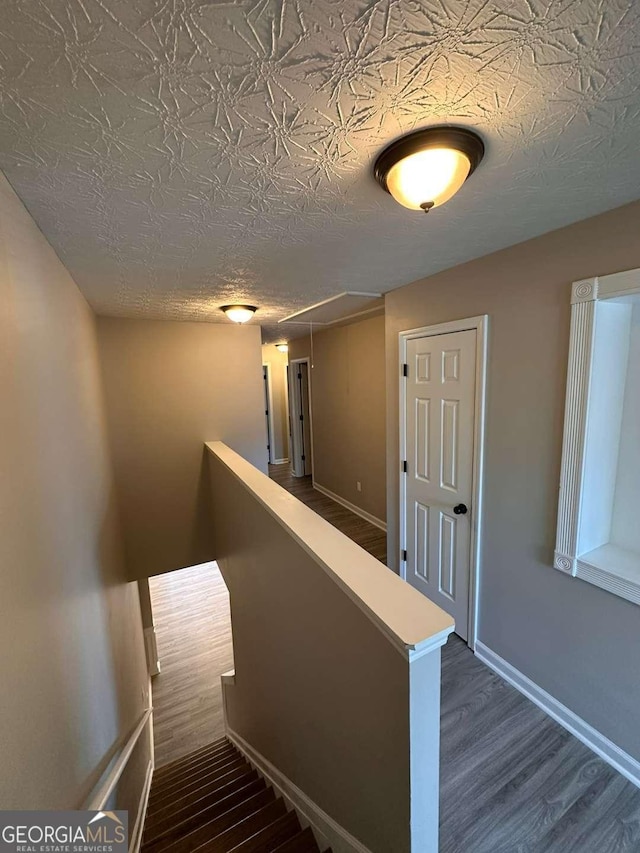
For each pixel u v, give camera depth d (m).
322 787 1.46
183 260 1.77
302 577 1.47
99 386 2.85
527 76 0.74
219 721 3.38
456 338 2.20
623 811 1.45
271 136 0.90
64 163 0.96
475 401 2.10
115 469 3.31
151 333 3.36
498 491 2.03
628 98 0.81
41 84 0.70
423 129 0.90
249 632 2.28
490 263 1.93
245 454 3.84
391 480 2.94
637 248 1.38
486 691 1.99
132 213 1.27
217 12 0.58
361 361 4.46
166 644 4.32
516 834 1.38
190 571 5.77
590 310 1.52
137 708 2.70
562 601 1.75
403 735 0.95
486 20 0.62
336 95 0.77
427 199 1.06
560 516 1.71
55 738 1.03
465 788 1.54
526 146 0.99
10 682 0.77
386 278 2.33
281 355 8.04
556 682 1.82
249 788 2.07
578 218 1.51
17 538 0.88
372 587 1.10
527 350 1.81
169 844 1.65
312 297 2.73
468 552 2.25
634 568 1.55
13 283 0.99
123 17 0.58
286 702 1.77
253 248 1.66
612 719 1.60
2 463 0.82
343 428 5.01
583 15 0.62
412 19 0.61
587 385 1.56
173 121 0.82
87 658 1.48
